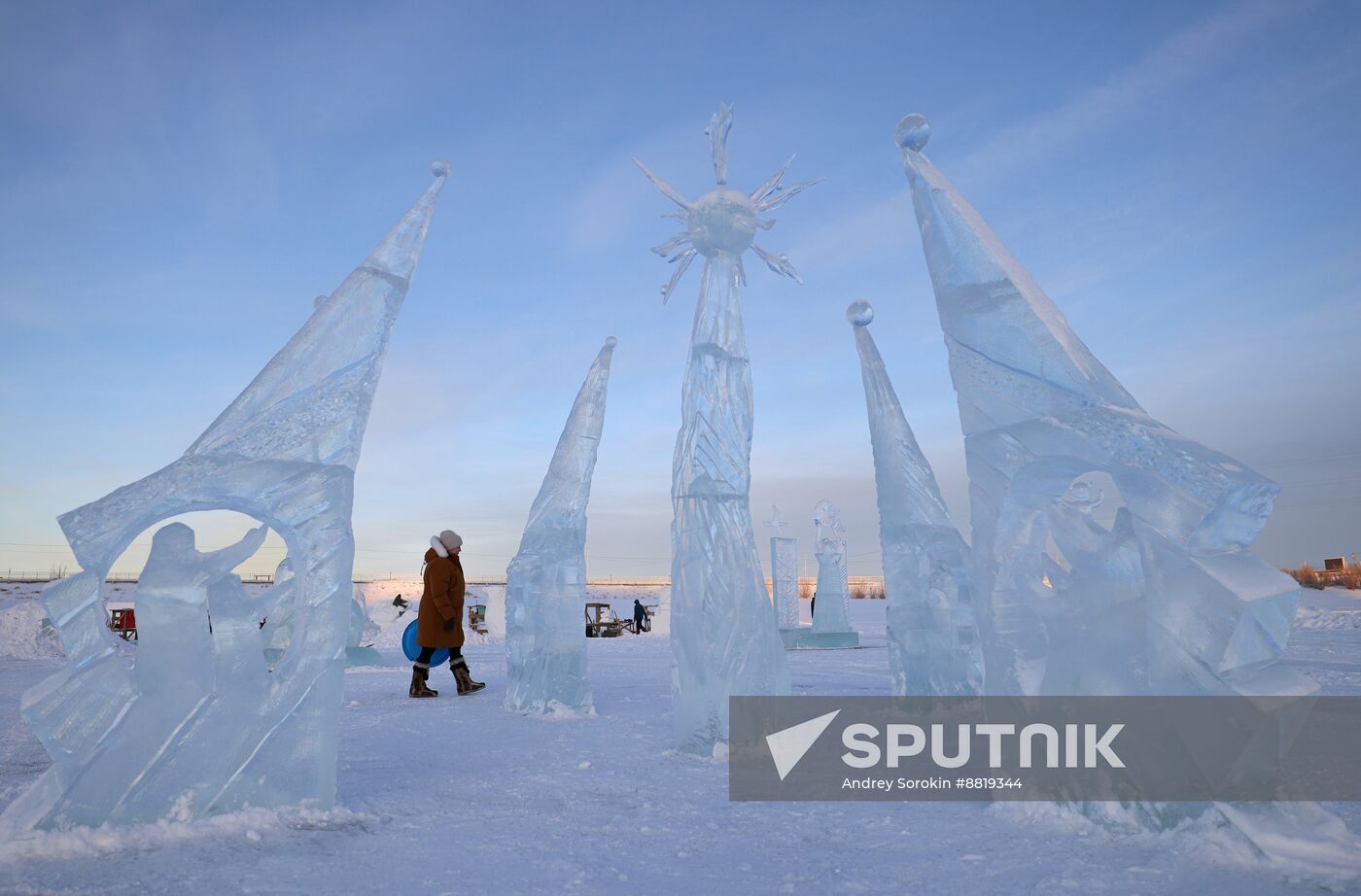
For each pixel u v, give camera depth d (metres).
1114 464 3.09
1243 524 2.90
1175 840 2.87
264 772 3.35
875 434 6.74
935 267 3.84
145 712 3.24
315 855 2.83
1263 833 2.67
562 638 6.75
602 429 7.34
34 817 3.03
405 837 3.07
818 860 2.78
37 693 3.12
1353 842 2.62
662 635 24.67
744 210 5.45
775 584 20.97
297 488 3.56
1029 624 3.43
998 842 2.97
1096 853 2.79
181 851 2.87
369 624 19.03
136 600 3.30
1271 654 2.85
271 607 3.54
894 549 6.52
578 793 3.82
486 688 9.00
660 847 2.94
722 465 5.11
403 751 4.96
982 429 3.62
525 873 2.64
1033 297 3.53
